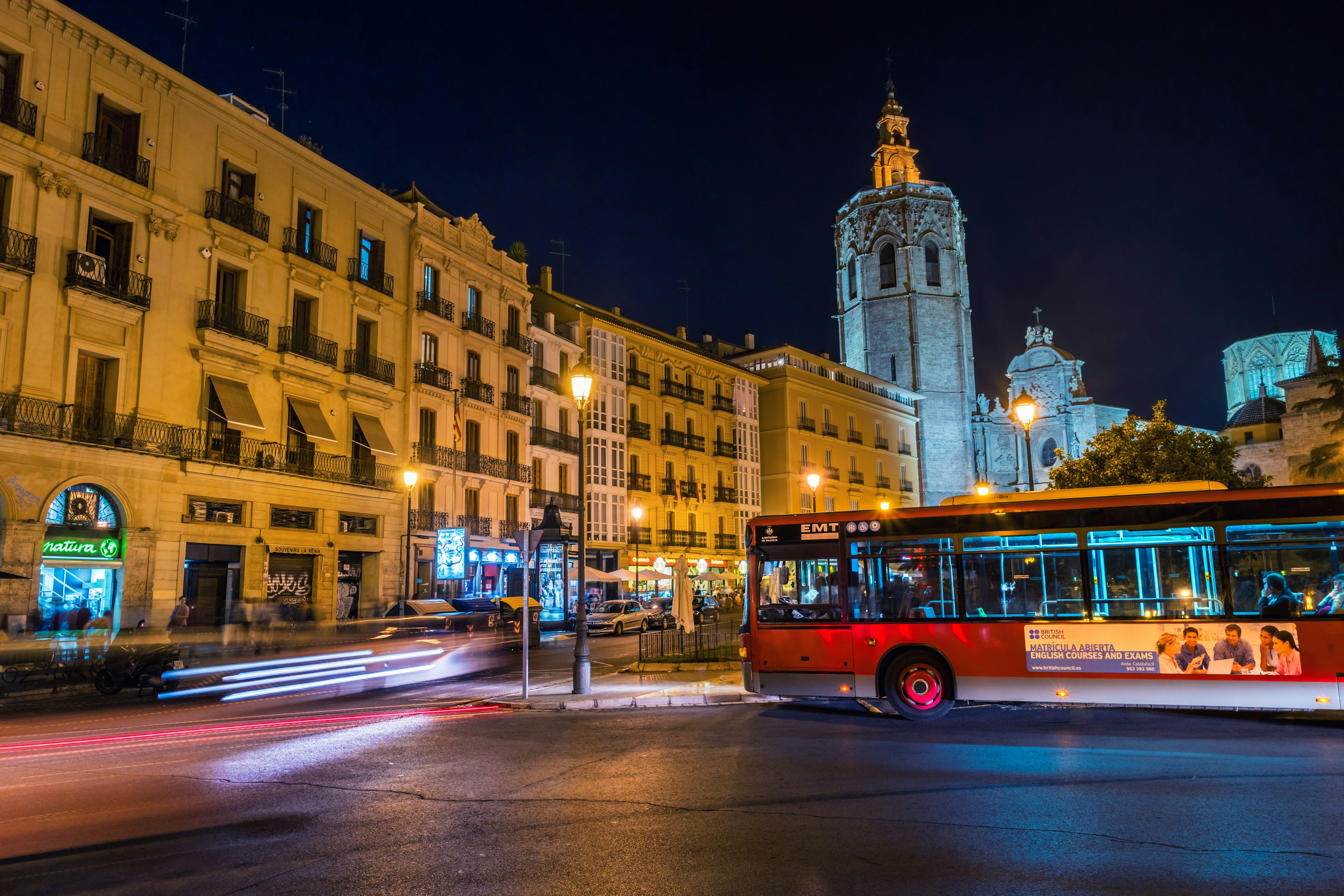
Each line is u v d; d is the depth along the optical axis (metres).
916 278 78.94
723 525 57.34
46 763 9.41
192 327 25.94
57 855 5.92
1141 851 5.75
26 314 21.52
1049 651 11.72
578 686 15.37
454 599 28.03
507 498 40.50
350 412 31.59
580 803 7.28
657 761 9.12
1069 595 11.80
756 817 6.75
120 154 24.00
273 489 27.88
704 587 53.50
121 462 23.30
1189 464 32.16
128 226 24.25
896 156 85.12
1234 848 5.80
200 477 25.50
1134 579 11.62
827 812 6.87
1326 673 10.80
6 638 16.22
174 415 25.16
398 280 34.81
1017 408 20.88
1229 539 11.38
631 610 36.03
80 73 23.19
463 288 38.44
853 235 83.38
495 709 14.10
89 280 22.58
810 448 63.66
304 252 30.53
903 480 74.06
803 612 12.80
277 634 19.12
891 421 74.00
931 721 12.12
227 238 27.20
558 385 45.31
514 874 5.43
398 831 6.45
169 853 5.94
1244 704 11.02
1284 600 11.07
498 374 40.12
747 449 60.50
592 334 48.72
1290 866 5.43
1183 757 9.08
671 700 14.51
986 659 11.92
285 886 5.24
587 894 5.04
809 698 12.56
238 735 11.44
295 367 29.28
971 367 81.44
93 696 16.19
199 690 16.73
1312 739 10.16
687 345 58.28
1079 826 6.38
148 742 10.91
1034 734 10.78
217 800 7.49
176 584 24.56
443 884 5.24
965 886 5.09
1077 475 35.19
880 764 8.82
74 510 22.33
